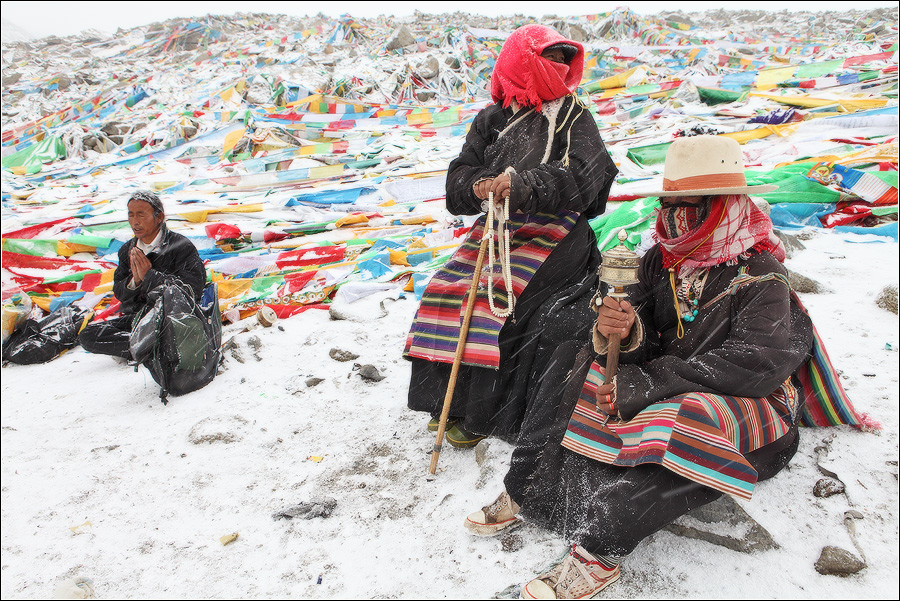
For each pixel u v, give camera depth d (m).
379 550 2.60
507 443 3.12
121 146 17.83
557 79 3.10
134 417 3.83
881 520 2.48
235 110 18.72
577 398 2.58
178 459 3.34
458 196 3.29
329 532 2.72
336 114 17.73
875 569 2.29
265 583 2.47
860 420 2.88
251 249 7.28
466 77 22.30
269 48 29.78
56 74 31.70
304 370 4.24
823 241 5.60
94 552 2.68
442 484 2.98
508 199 2.89
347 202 9.53
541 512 2.51
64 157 17.66
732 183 2.42
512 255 3.17
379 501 2.90
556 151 3.16
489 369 3.07
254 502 2.96
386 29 31.44
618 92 16.25
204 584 2.48
